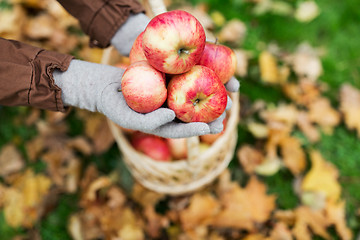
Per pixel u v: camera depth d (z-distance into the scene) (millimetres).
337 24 923
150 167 615
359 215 734
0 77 467
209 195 714
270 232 694
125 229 708
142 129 451
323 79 862
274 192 756
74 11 558
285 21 933
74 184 766
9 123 828
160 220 715
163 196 739
